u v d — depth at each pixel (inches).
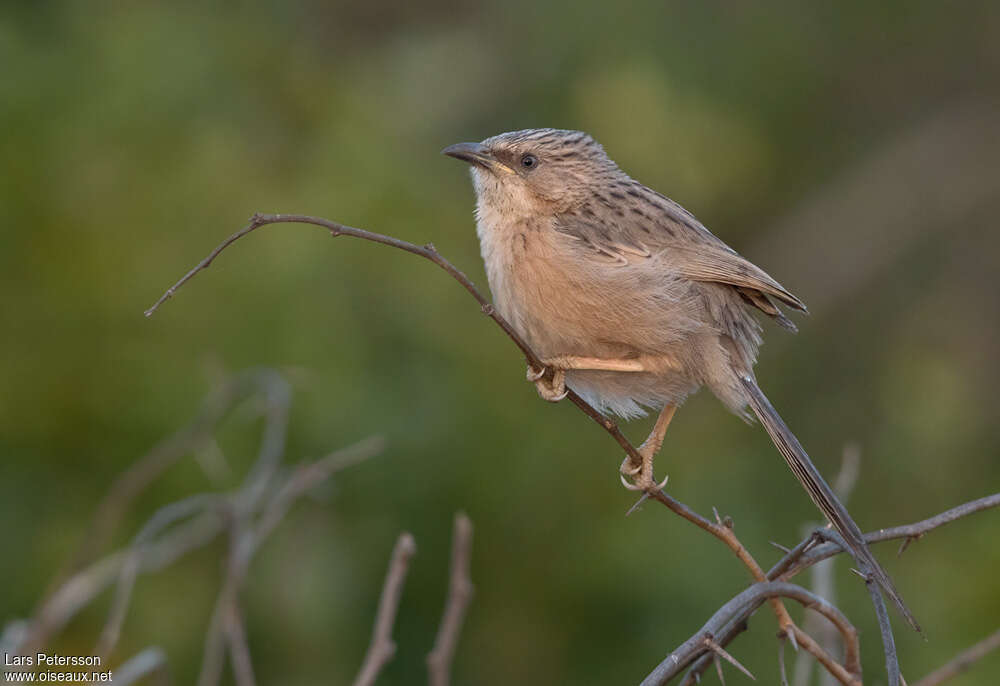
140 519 449.7
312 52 563.5
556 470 494.6
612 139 587.5
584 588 489.4
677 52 610.5
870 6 677.9
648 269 354.3
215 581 457.1
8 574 449.4
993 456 615.5
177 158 495.5
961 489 577.9
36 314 467.8
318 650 458.9
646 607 489.1
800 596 257.4
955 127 703.1
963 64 709.3
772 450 551.2
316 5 610.5
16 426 460.4
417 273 488.7
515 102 608.1
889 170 693.9
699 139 594.9
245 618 455.2
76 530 450.6
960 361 648.4
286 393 396.8
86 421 461.4
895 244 688.4
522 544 491.2
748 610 272.4
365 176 501.4
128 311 465.1
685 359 358.6
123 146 492.7
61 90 499.8
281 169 507.8
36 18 525.7
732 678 468.8
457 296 493.7
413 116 575.5
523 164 370.9
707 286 362.9
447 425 478.0
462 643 489.7
